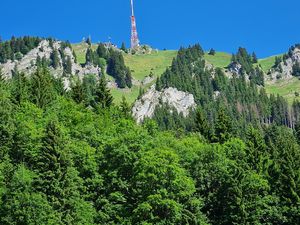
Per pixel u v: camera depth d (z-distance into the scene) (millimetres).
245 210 78500
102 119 92250
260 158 91562
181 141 87750
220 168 80375
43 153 65875
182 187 69188
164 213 68938
